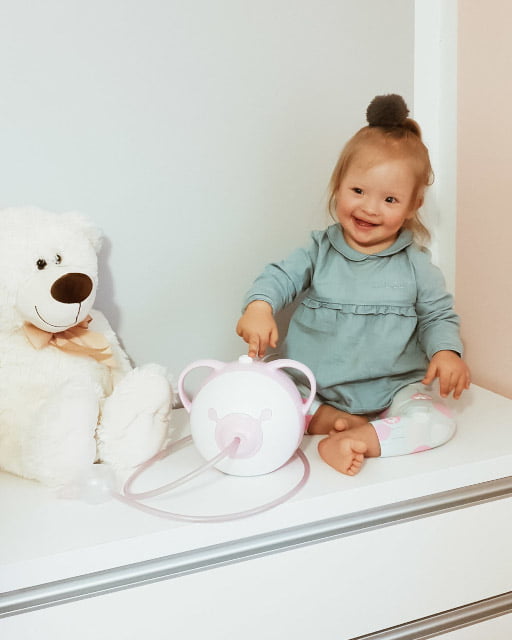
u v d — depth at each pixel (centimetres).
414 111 129
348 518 88
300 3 117
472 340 126
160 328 120
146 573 79
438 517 92
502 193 115
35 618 75
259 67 117
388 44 125
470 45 119
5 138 105
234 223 121
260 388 86
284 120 121
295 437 87
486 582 98
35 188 108
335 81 123
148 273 117
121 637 79
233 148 118
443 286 107
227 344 125
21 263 88
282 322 127
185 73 113
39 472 86
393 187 98
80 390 87
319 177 125
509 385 118
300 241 126
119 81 109
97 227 100
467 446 97
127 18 108
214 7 112
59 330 92
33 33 104
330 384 105
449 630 97
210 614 83
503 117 113
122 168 112
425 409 96
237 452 85
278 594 85
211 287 122
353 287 105
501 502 96
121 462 90
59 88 106
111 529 78
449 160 128
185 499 84
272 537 84
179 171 116
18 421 89
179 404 122
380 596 91
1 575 72
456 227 128
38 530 78
